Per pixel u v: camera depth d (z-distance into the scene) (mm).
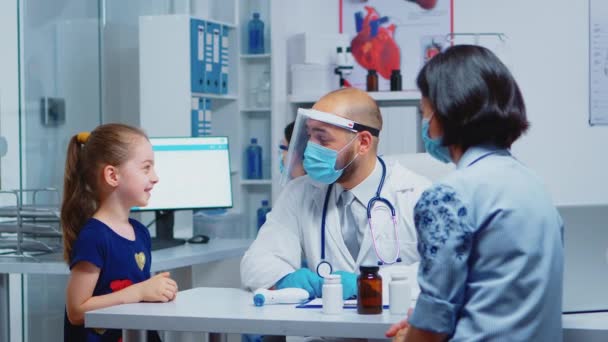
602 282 1863
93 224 2254
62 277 3676
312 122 2232
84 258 2201
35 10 3451
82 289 2201
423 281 1378
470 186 1381
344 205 2318
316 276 2111
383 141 4715
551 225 1402
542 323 1372
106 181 2279
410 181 2330
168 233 3580
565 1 4910
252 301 2033
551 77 4938
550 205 1426
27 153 3400
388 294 1938
